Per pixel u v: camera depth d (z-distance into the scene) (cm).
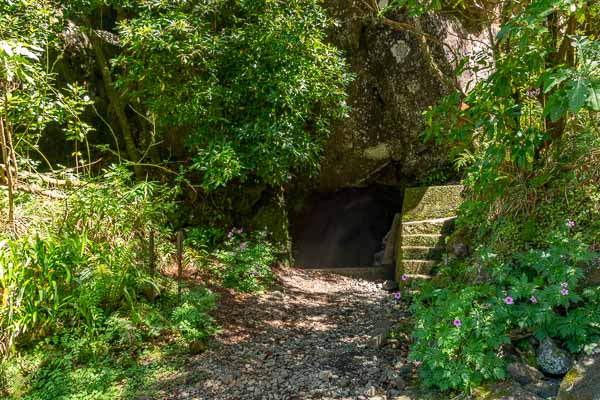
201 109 396
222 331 346
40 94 347
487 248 295
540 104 311
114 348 293
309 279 523
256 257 463
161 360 291
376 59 581
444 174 582
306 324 373
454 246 385
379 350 303
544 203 297
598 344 221
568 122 310
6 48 238
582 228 268
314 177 614
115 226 344
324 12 448
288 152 425
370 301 430
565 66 228
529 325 233
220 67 409
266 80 397
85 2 421
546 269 247
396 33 571
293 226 653
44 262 276
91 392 251
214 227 526
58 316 290
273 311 401
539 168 310
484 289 259
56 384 253
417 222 463
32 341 279
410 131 577
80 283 289
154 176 509
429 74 559
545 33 254
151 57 381
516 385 217
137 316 301
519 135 252
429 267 417
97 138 504
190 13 401
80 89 404
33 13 376
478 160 335
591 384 194
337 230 738
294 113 434
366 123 585
